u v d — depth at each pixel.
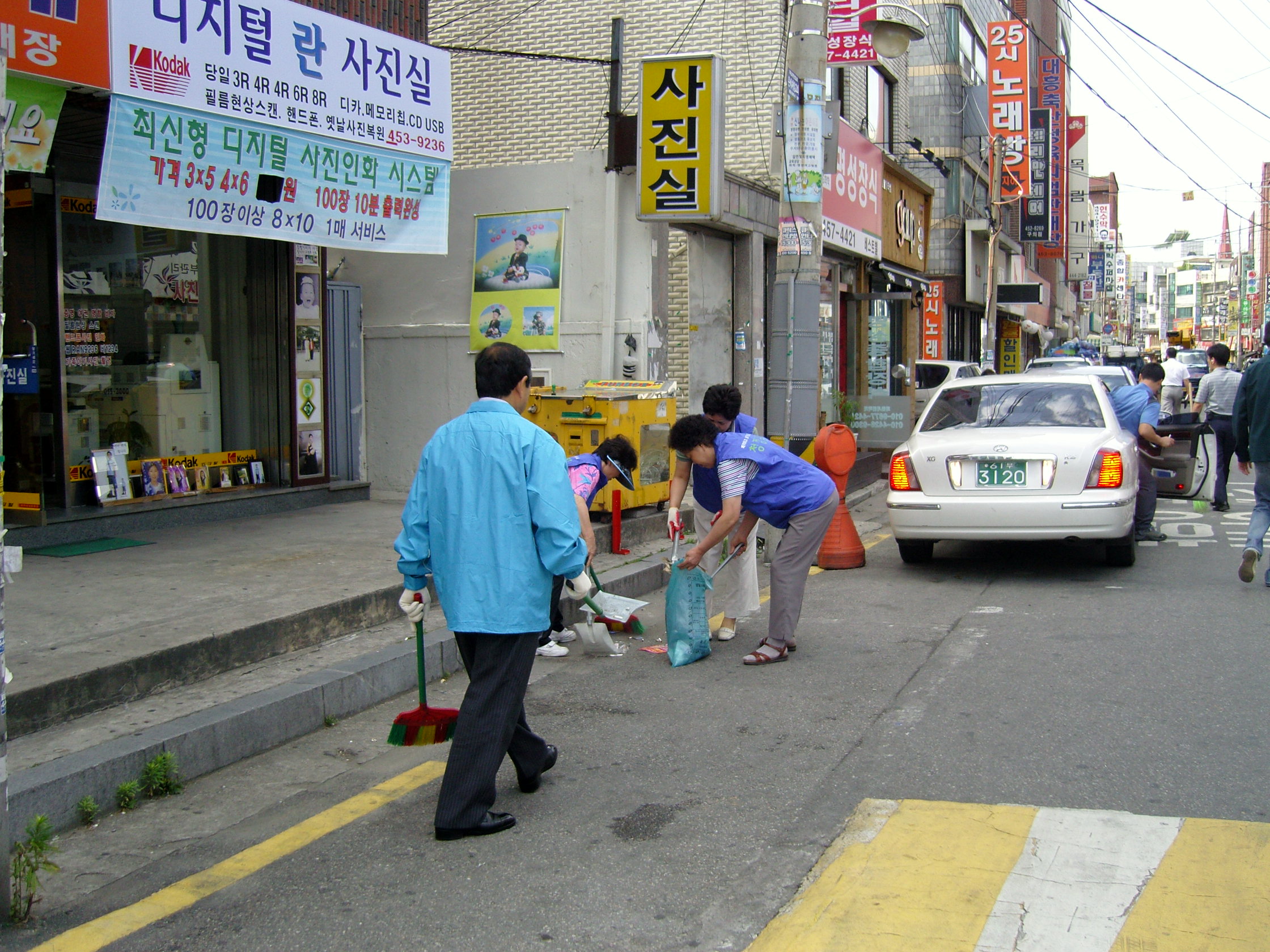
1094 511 7.52
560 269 10.81
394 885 3.45
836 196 14.42
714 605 7.61
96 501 8.28
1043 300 39.81
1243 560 7.23
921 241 20.48
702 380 12.54
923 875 3.34
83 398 8.34
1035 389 8.58
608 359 10.66
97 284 8.45
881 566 8.73
